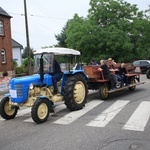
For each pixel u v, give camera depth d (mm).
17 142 5977
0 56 29391
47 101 7875
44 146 5621
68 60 9688
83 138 6023
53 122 7648
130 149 5250
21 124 7633
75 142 5773
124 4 36594
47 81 8656
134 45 36094
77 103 9219
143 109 8914
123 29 35031
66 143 5734
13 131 6918
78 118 7992
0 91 16141
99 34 33625
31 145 5727
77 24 35594
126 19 36031
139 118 7676
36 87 8359
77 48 34594
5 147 5688
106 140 5824
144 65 25719
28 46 24812
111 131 6477
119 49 33812
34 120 7469
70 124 7332
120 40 32812
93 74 11133
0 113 8188
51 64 8984
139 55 36875
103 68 11531
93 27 34000
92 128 6805
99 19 36281
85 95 9625
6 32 30625
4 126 7504
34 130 6898
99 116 8117
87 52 34844
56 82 8930
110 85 11625
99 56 33688
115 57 34688
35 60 9266
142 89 14133
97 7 36031
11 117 8406
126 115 8109
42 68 8336
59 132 6590
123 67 12906
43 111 7699
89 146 5496
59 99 8898
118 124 7094
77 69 10086
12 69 31469
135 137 5973
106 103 10312
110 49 33625
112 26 33594
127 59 35094
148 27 35844
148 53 40125
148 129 6559
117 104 9984
